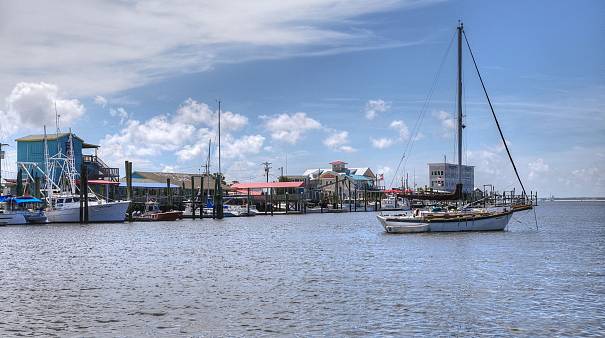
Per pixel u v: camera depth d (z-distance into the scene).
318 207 196.50
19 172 110.12
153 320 28.97
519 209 79.69
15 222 102.06
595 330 26.77
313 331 26.77
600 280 39.25
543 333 26.33
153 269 46.56
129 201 113.19
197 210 149.38
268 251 60.22
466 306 31.25
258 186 187.62
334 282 39.12
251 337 26.00
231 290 36.62
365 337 25.78
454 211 79.06
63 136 131.25
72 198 108.62
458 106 74.81
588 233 83.81
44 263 50.69
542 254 54.16
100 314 30.28
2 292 36.47
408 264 47.53
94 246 66.19
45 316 29.92
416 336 25.89
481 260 49.56
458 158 74.44
